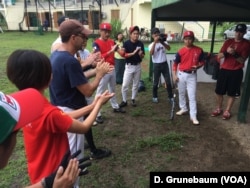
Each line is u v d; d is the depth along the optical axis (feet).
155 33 18.12
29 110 2.94
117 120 16.26
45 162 5.43
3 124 2.51
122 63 23.20
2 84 24.56
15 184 10.32
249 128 14.94
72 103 8.35
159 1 19.35
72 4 86.33
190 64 15.23
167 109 18.07
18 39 66.95
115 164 11.56
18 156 12.40
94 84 8.22
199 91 22.65
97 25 80.38
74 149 8.25
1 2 100.68
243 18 24.36
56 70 7.98
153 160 11.89
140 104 19.12
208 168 11.28
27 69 4.75
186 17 24.39
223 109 17.98
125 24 73.87
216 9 21.20
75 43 7.98
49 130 5.04
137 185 10.19
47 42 60.03
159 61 18.45
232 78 15.24
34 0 94.38
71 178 3.78
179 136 13.89
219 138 13.87
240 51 14.67
